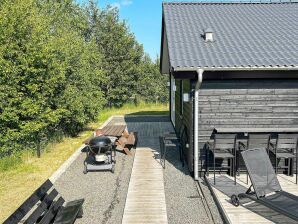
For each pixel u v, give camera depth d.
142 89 30.03
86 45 18.69
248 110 8.63
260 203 6.01
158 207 6.75
